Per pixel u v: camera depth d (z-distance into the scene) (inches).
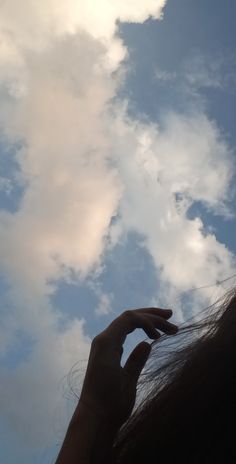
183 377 38.5
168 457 35.4
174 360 42.4
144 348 46.6
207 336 42.2
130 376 45.3
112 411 42.7
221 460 33.6
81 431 41.4
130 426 40.4
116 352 45.8
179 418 36.3
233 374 36.5
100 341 46.2
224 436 34.2
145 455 36.6
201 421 35.2
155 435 36.7
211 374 37.1
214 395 35.9
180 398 37.2
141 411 40.6
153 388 42.2
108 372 44.1
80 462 39.6
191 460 34.4
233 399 35.4
